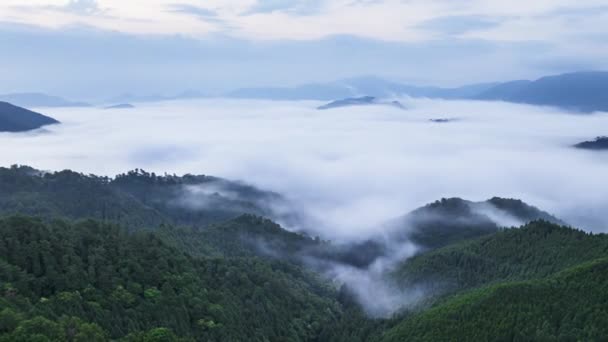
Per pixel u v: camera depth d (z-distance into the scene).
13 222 107.50
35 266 97.69
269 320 127.31
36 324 78.00
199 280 121.25
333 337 137.38
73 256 104.19
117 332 91.38
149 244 127.94
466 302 120.31
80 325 83.50
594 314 103.19
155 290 107.19
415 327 122.44
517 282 121.12
